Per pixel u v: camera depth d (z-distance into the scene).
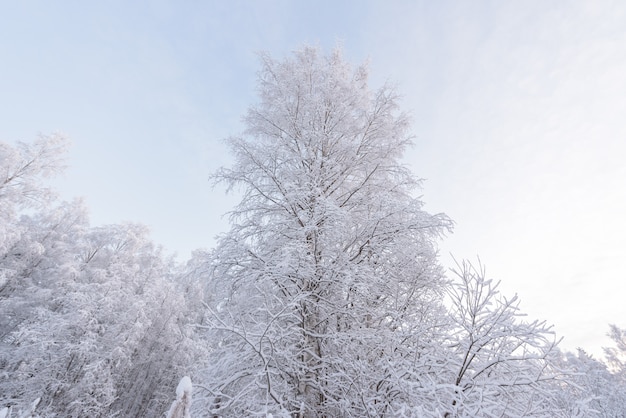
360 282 4.80
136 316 16.67
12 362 13.88
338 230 5.23
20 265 17.30
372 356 4.98
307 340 4.89
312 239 5.48
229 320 5.09
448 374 4.37
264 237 6.23
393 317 5.07
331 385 4.46
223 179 6.24
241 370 4.75
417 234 5.64
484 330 3.99
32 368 13.16
